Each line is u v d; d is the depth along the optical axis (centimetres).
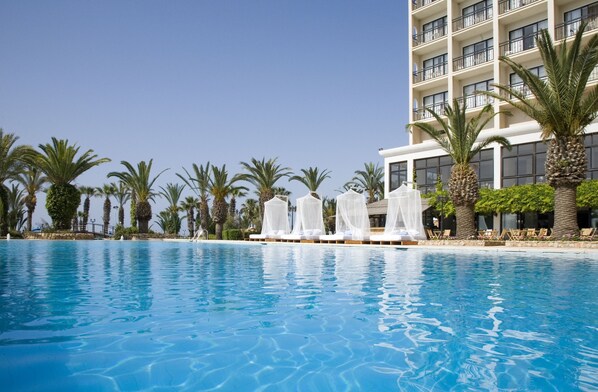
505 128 2764
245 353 391
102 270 1069
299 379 331
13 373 342
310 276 952
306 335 451
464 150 2166
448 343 424
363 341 430
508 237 2433
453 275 959
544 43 1733
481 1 3167
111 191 6069
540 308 589
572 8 2731
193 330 471
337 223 2678
